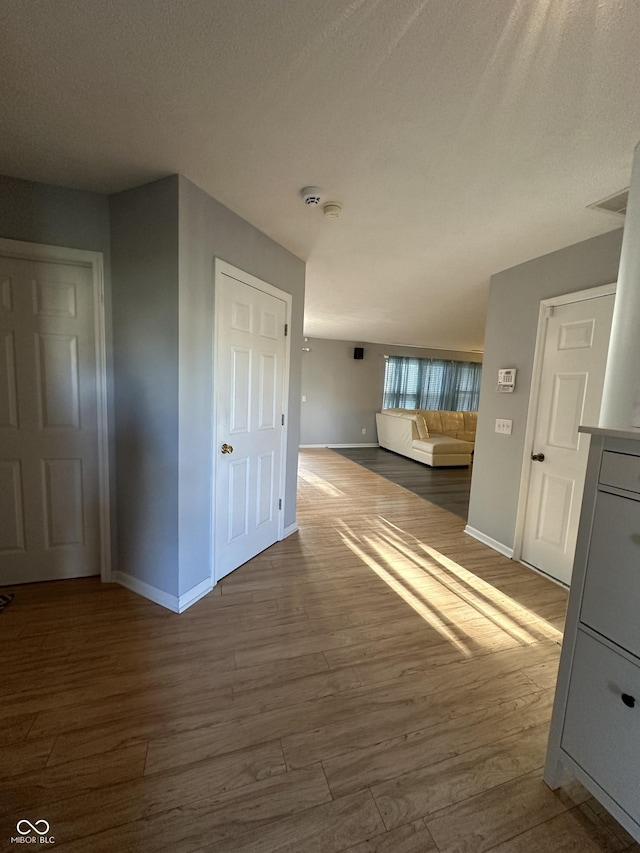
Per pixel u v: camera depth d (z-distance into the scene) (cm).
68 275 201
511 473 284
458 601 221
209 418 212
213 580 225
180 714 137
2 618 188
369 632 189
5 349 198
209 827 102
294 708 142
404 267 298
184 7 97
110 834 100
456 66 111
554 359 253
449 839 102
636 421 113
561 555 247
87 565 226
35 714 134
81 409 211
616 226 212
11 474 207
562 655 114
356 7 95
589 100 121
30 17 100
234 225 213
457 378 869
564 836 104
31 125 144
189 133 147
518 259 269
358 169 167
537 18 96
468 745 130
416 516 373
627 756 96
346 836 102
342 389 777
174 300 182
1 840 97
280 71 115
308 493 446
